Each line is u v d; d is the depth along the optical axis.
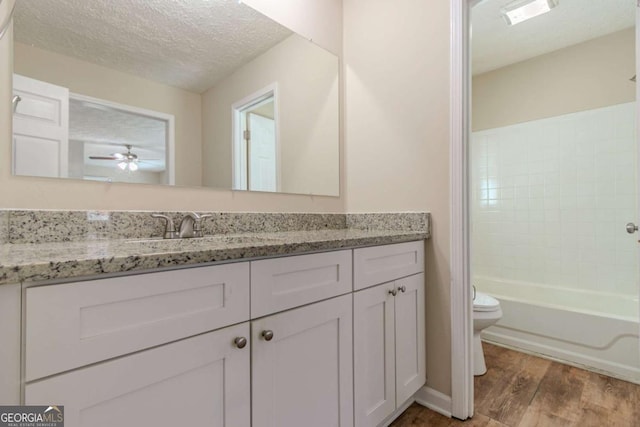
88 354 0.55
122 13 1.13
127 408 0.60
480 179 2.91
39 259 0.53
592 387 1.62
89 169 1.03
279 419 0.86
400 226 1.57
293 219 1.59
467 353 1.39
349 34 1.85
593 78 2.34
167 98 1.22
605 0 1.93
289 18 1.62
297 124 1.65
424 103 1.51
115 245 0.88
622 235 2.20
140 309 0.62
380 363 1.21
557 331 1.95
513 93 2.73
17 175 0.90
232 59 1.41
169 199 1.21
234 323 0.76
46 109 0.96
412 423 1.36
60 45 1.00
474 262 2.93
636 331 1.68
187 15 1.29
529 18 2.11
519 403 1.49
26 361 0.50
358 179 1.80
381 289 1.22
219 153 1.36
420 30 1.53
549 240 2.51
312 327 0.95
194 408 0.69
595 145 2.32
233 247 0.75
